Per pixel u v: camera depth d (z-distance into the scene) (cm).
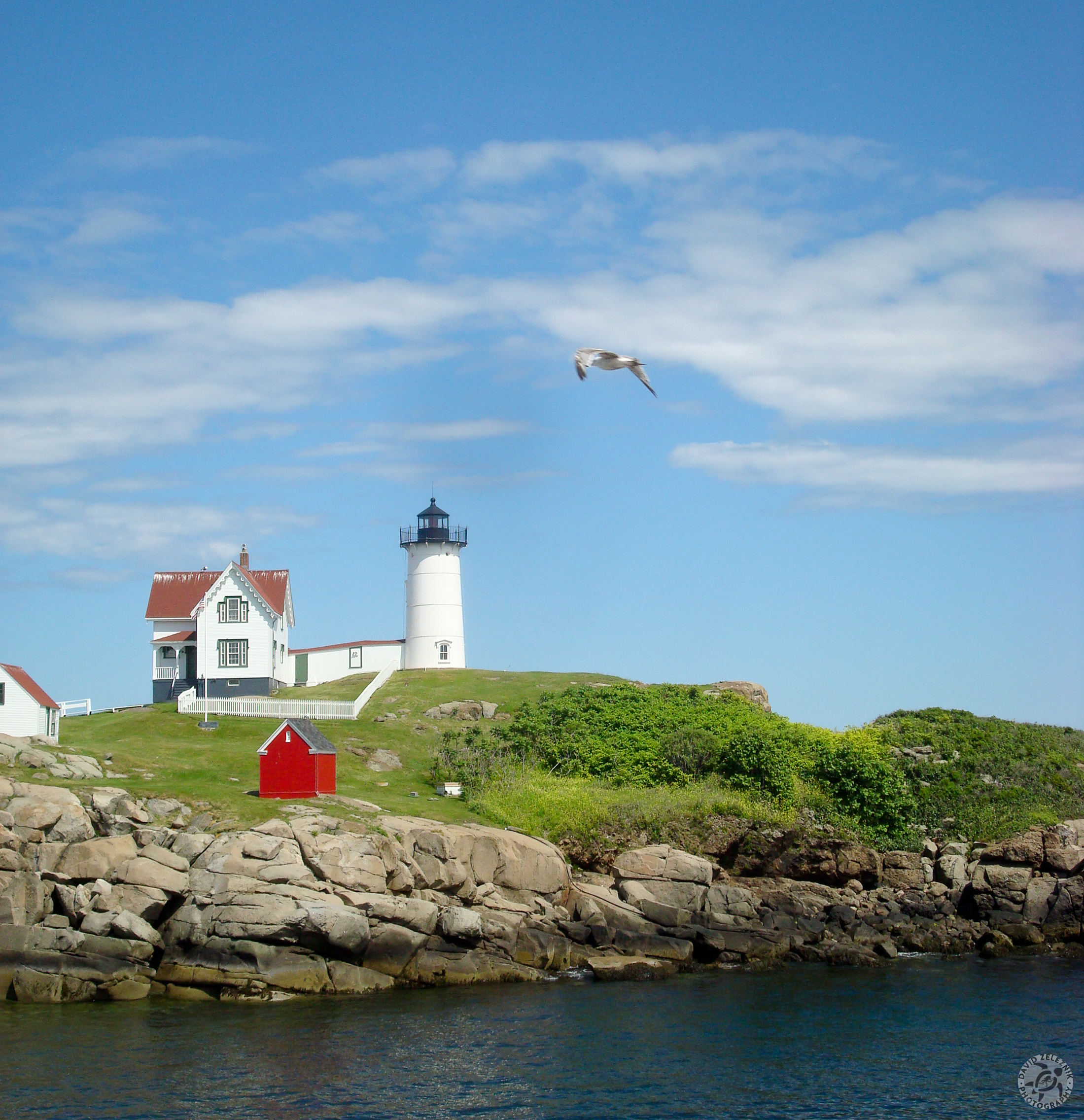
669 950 5247
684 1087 3559
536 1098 3459
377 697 8644
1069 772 7438
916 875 6178
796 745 6981
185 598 9400
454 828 5362
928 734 7850
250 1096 3444
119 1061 3741
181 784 5569
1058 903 5884
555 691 8738
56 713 6406
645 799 6156
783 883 5928
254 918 4575
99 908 4616
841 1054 3888
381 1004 4497
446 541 10231
